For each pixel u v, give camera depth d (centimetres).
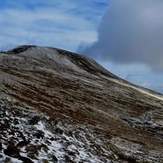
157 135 6519
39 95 5509
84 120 4831
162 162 3666
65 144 2848
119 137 4525
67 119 4066
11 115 2981
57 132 3047
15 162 2188
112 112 7369
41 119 3148
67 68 12469
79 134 3300
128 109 8562
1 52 12006
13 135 2592
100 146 3262
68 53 14575
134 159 3388
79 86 9469
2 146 2339
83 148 2964
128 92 11794
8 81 5412
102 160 2884
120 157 3312
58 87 7944
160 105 11006
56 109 4722
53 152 2577
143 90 14062
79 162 2597
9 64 9400
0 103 3228
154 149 4484
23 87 5569
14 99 3759
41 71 9819
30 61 11069
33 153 2411
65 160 2525
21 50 13438
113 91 10800
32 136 2709
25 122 2948
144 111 8969
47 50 13788
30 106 3772
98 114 6300
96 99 8350
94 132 3934
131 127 6444
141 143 4681
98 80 12231
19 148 2411
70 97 7044
